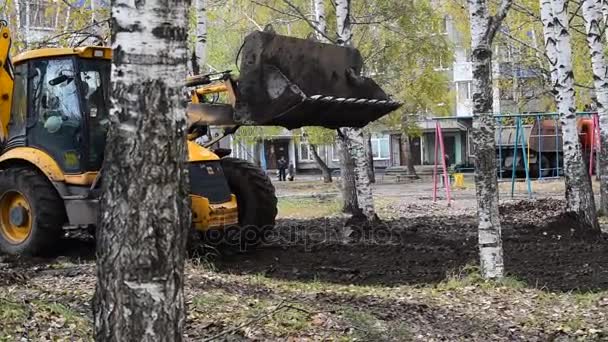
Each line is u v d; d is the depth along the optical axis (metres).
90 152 10.45
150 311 3.93
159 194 3.96
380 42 21.67
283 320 6.56
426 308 7.56
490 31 8.83
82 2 18.08
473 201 22.28
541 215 17.22
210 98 11.62
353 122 10.05
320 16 15.78
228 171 11.23
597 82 16.50
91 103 10.56
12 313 6.29
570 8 25.23
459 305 7.77
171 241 3.98
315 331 6.36
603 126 16.69
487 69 8.86
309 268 10.18
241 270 9.95
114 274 3.95
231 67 23.50
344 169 18.22
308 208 20.11
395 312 7.34
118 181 3.97
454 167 35.25
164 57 4.00
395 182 36.94
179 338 4.02
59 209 10.48
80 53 10.55
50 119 10.65
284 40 9.43
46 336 5.88
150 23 3.97
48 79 10.78
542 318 7.30
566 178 13.18
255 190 11.27
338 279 9.50
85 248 11.28
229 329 6.17
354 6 19.88
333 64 9.80
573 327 6.96
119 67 3.99
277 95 9.18
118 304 3.94
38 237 10.40
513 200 21.70
